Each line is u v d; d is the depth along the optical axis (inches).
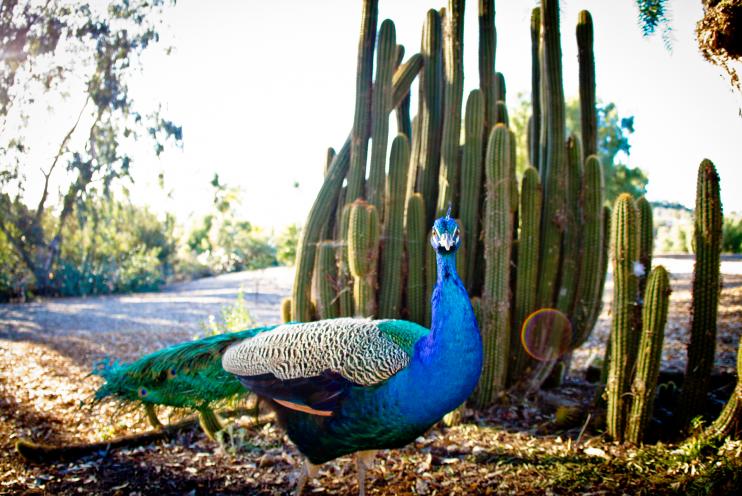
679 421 178.4
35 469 177.0
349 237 207.5
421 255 226.8
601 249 231.8
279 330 152.0
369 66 235.8
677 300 468.4
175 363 161.6
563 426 198.7
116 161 557.9
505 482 160.7
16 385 277.9
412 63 249.9
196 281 970.1
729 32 145.1
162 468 179.2
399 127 265.3
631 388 176.9
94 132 530.3
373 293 211.2
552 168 233.3
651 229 191.3
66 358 350.6
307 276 231.0
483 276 239.9
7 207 671.1
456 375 128.6
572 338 234.4
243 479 171.9
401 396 130.4
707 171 169.6
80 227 772.6
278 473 175.9
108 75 477.4
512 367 233.0
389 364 131.9
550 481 158.4
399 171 226.4
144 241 996.6
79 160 546.3
